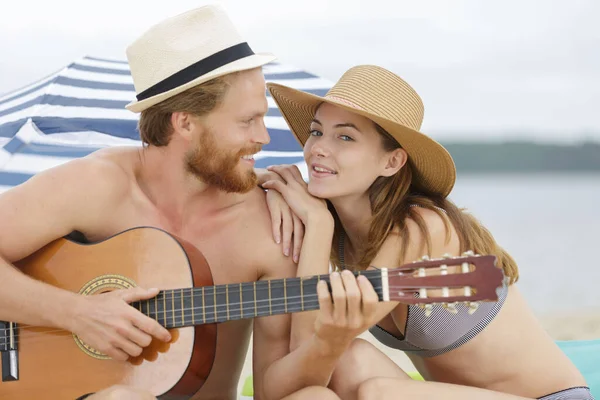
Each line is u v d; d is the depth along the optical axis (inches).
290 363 101.7
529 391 108.1
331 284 87.1
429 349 110.0
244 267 112.3
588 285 438.9
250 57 109.3
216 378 114.8
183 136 108.4
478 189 954.7
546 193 904.3
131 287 102.3
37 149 154.4
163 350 99.1
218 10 110.1
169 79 107.3
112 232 110.8
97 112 158.7
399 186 112.4
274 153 160.9
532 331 110.0
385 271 86.7
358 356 104.7
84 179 107.6
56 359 102.8
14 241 104.3
